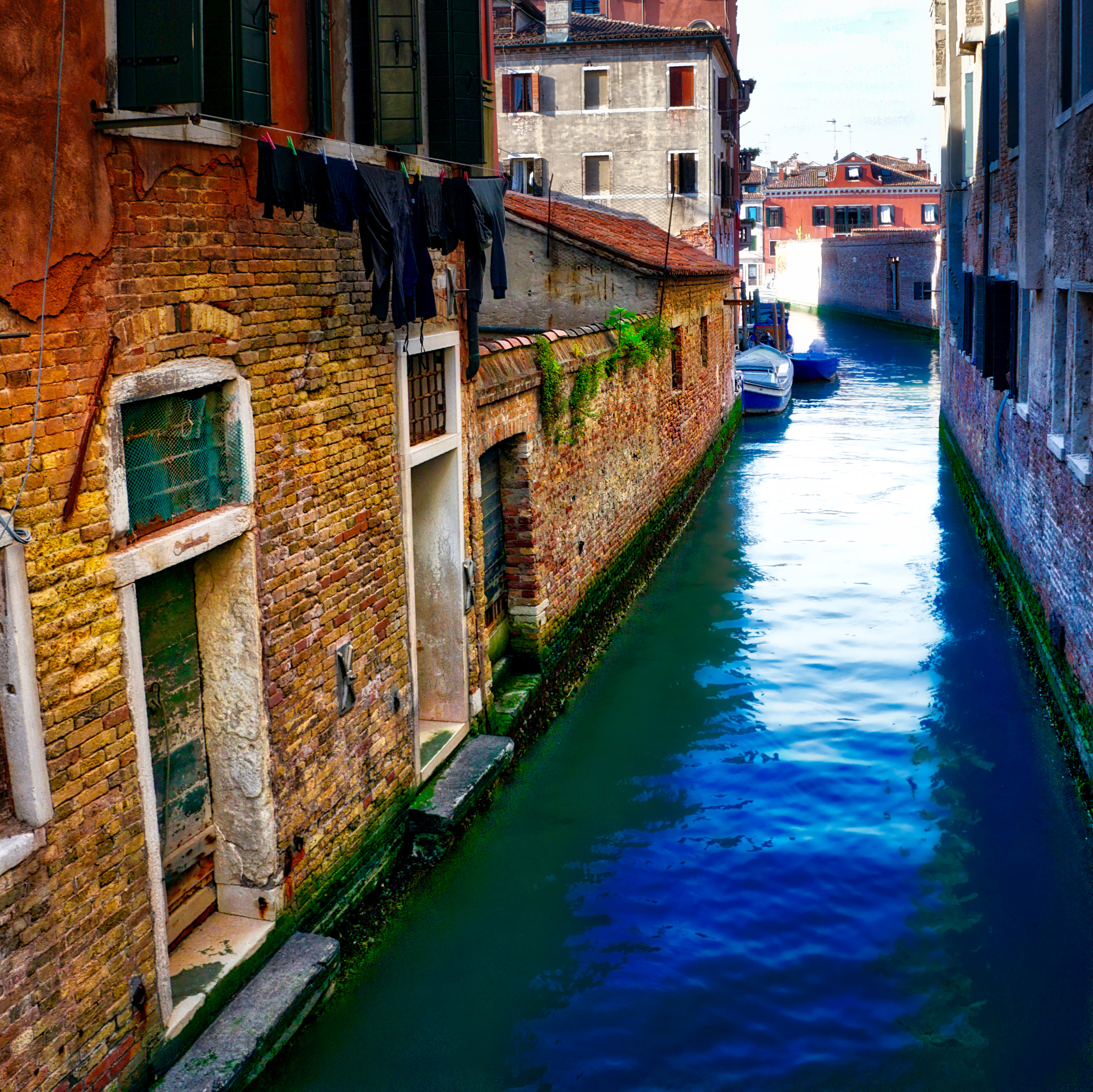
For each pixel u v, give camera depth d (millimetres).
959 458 19859
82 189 4305
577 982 6387
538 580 10078
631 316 13820
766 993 6305
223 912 5918
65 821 4352
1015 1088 5559
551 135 30547
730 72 33500
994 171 15227
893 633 12203
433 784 7875
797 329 53250
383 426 6887
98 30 4352
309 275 5945
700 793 8648
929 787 8680
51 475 4219
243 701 5664
